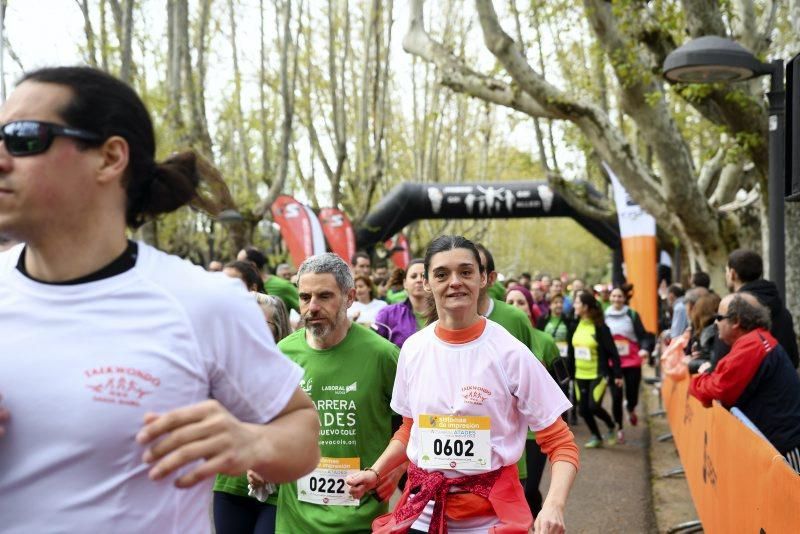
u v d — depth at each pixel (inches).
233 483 165.3
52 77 62.6
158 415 58.4
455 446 134.3
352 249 807.1
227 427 59.5
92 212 63.6
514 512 132.6
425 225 1550.2
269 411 68.0
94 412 59.7
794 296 304.0
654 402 561.3
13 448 59.9
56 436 59.5
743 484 173.8
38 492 59.7
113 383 60.3
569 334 420.8
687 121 636.1
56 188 61.5
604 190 1037.2
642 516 284.8
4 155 61.2
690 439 294.7
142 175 67.1
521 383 133.3
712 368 228.4
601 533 265.7
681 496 311.3
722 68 268.5
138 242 67.4
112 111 63.6
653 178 545.6
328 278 153.4
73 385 59.9
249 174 987.3
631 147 532.4
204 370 64.7
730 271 255.8
